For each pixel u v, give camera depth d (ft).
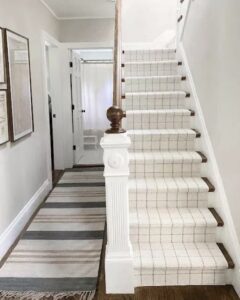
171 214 8.32
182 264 7.25
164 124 10.87
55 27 16.80
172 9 16.96
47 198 13.76
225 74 7.69
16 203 10.41
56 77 17.88
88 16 17.37
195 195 8.65
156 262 7.29
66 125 18.81
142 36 17.25
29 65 11.76
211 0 8.86
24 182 11.27
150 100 11.57
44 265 8.54
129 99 11.54
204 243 8.04
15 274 8.14
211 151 8.97
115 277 7.09
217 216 8.13
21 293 7.38
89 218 11.58
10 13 9.91
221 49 7.98
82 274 8.11
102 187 15.28
